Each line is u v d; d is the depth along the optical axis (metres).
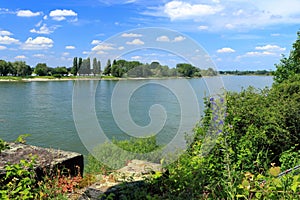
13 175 3.81
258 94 6.74
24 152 4.67
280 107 6.00
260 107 5.97
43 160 4.38
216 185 3.42
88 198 3.60
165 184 3.80
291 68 15.49
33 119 18.55
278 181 2.74
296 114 5.91
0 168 3.92
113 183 3.89
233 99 6.11
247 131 5.30
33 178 3.95
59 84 54.53
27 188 3.70
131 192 3.58
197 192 3.45
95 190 3.71
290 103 6.13
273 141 5.46
